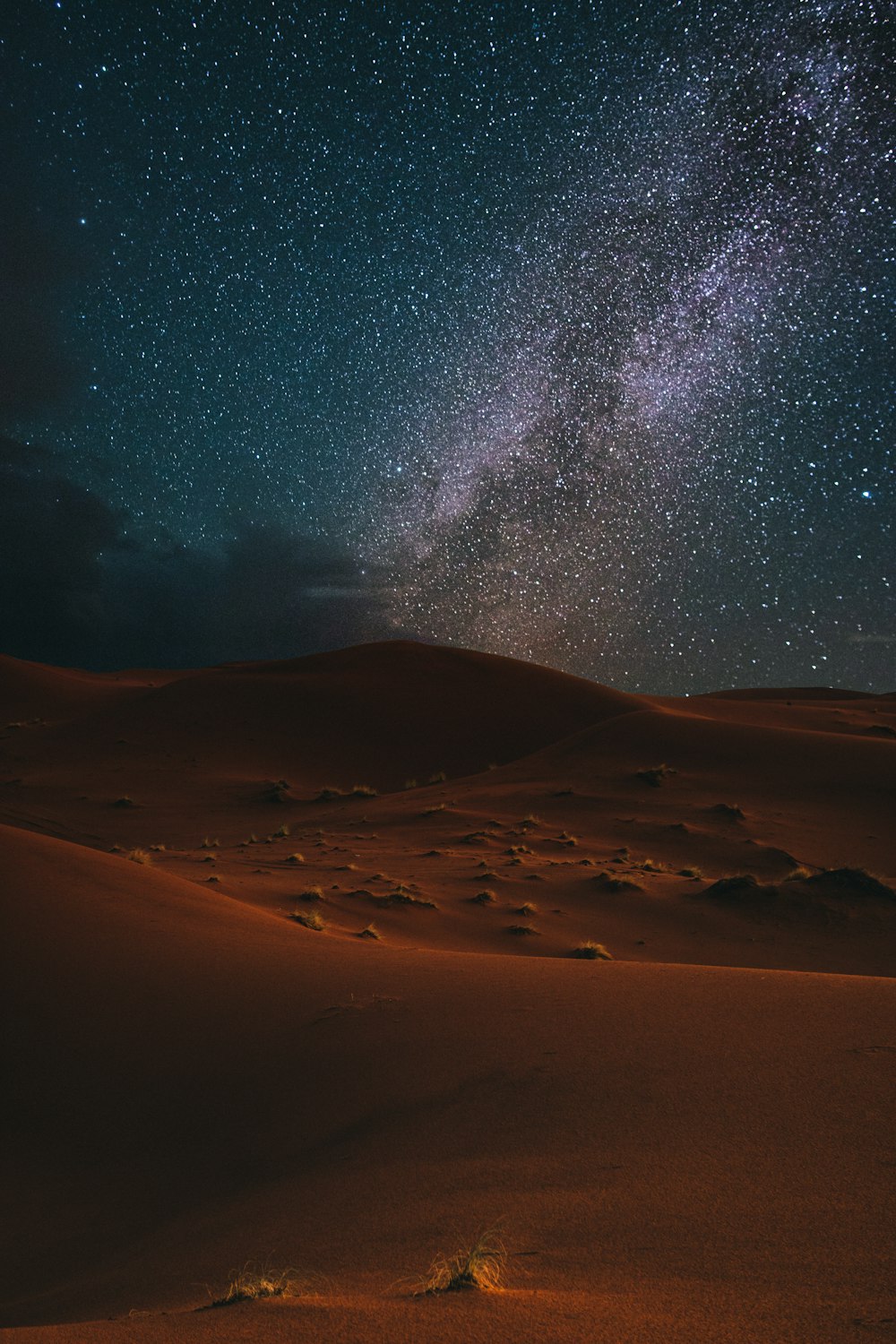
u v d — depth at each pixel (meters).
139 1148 8.32
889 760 46.56
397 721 70.69
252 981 12.08
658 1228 4.92
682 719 54.06
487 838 35.62
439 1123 7.51
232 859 32.31
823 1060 7.77
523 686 80.44
